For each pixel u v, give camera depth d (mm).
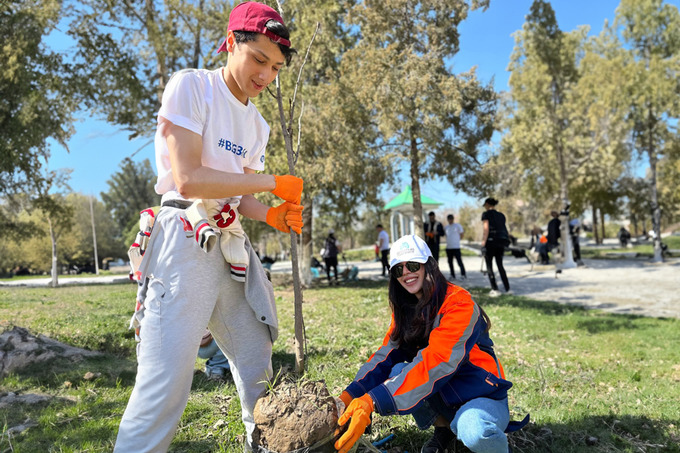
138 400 2166
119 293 13055
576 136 21219
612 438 3357
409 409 2576
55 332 6617
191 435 3377
